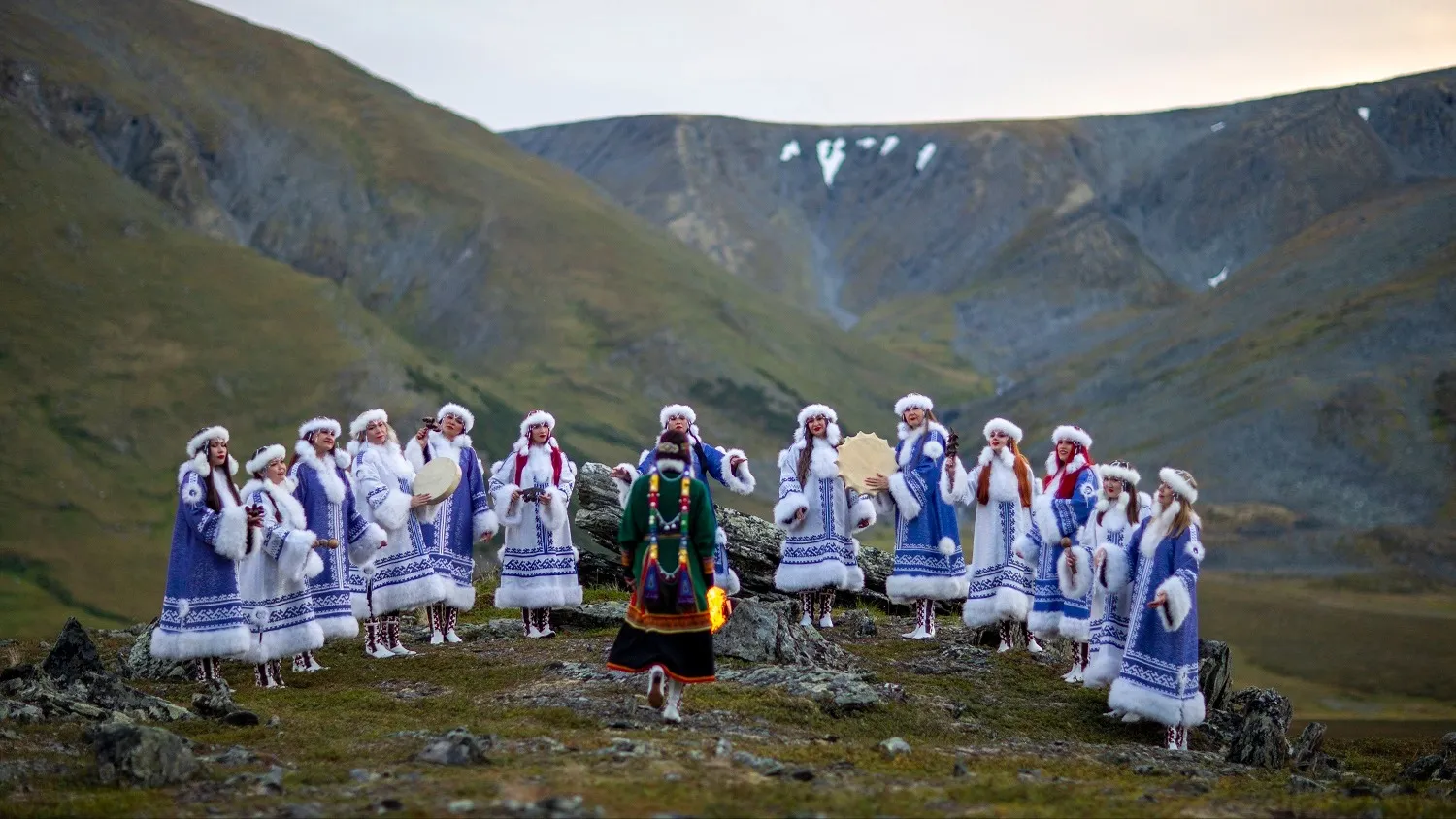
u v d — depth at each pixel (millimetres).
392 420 164125
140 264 182625
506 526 15898
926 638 16562
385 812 7801
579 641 15211
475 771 8844
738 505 152875
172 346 166000
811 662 13695
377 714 11430
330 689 12820
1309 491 134875
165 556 127812
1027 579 15633
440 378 180250
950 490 15633
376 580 14883
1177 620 11812
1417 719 68312
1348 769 13617
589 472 20812
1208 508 134750
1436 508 126125
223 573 12523
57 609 111438
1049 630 14305
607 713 11172
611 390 199375
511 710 11328
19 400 146125
